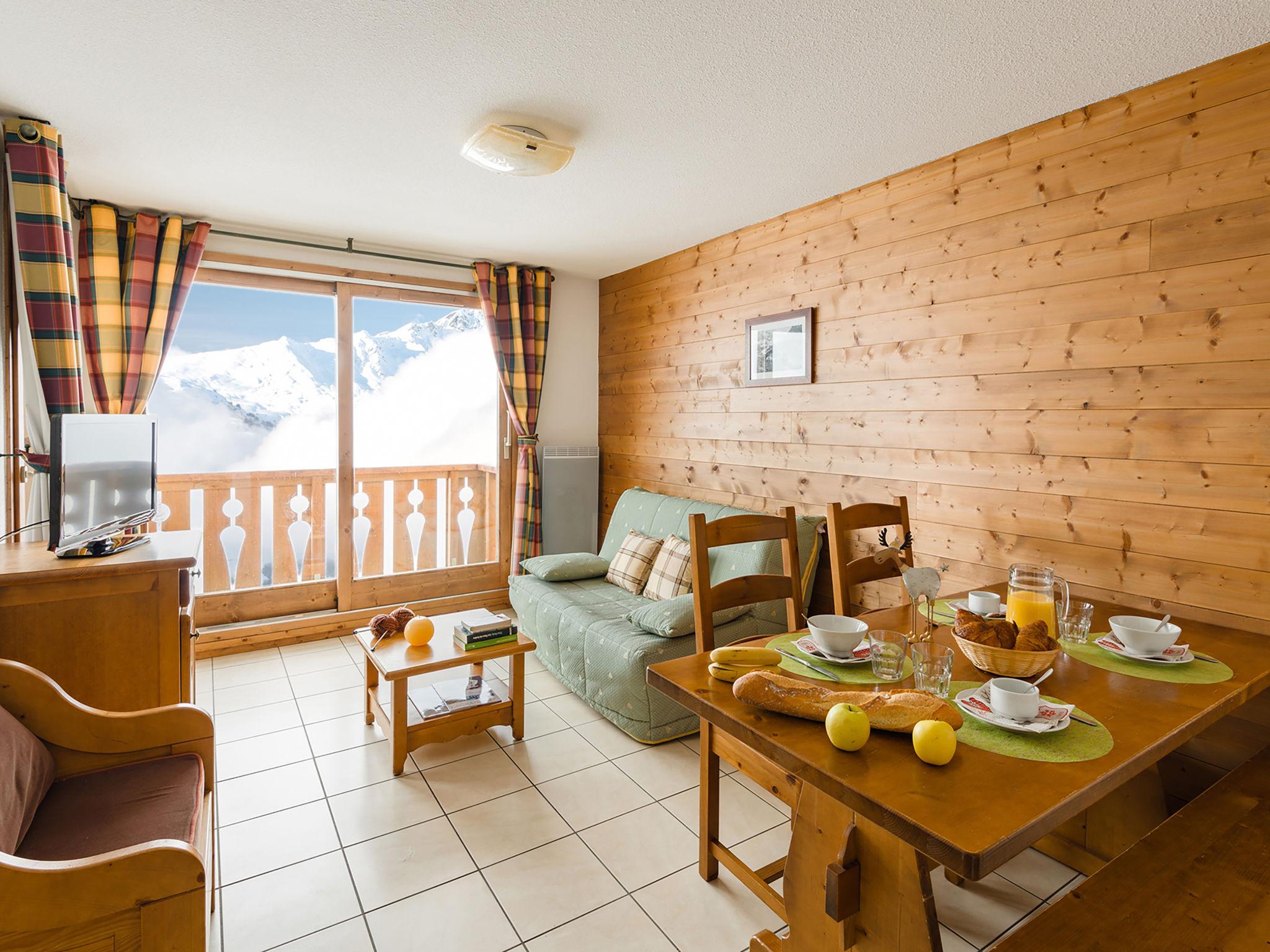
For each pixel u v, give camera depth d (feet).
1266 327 6.11
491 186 9.89
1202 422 6.54
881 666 4.68
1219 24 5.82
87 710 5.30
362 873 6.37
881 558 6.34
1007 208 8.10
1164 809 6.12
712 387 12.76
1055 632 5.50
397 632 9.38
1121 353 7.11
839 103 7.37
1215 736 6.53
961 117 7.66
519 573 14.84
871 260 9.73
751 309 11.82
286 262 12.50
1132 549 7.07
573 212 11.12
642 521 13.25
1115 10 5.67
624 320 15.33
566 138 8.23
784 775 5.49
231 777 8.06
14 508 7.75
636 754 8.74
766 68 6.66
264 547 13.29
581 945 5.52
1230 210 6.33
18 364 7.87
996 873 6.54
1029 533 7.95
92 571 6.17
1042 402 7.79
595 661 9.66
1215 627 6.26
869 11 5.74
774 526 6.86
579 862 6.55
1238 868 4.22
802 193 10.14
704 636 6.18
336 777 8.09
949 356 8.75
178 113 7.67
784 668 4.99
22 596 6.07
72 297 7.89
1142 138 6.93
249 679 11.18
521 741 9.08
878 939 4.08
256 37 6.19
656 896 6.09
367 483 14.15
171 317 11.22
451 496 15.15
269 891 6.11
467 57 6.53
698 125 7.89
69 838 4.50
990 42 6.17
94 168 9.23
